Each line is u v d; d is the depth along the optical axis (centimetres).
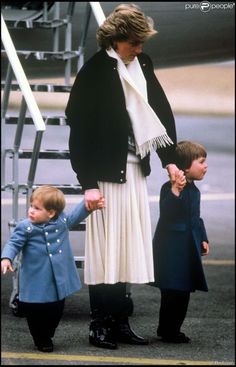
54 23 1527
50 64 1912
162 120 1168
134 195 1148
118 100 1125
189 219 1203
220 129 4247
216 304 1605
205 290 1198
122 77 1128
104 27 1121
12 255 1112
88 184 1121
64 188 1331
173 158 1185
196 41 1966
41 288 1129
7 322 1363
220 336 1317
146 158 1155
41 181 2925
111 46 1130
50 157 1339
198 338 1296
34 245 1128
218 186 2995
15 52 1325
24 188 1398
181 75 4978
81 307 1495
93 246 1152
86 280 1155
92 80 1128
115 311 1197
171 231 1201
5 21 1504
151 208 2519
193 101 4838
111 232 1141
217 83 4994
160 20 1877
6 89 1460
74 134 1127
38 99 4466
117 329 1220
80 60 1481
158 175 3103
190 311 1542
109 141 1127
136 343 1221
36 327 1168
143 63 1165
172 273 1199
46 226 1129
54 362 1128
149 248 1162
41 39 1869
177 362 1148
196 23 1889
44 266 1128
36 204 1122
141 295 1650
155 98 1165
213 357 1184
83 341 1238
